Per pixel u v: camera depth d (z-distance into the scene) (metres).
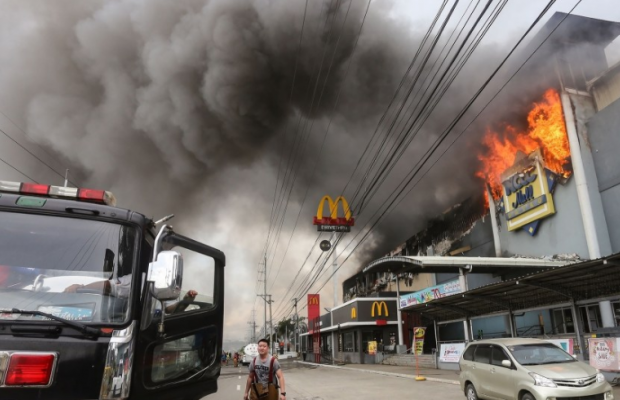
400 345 31.62
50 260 3.06
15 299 2.87
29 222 3.14
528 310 17.55
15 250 3.04
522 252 26.94
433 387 15.26
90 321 2.93
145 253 3.38
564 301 16.03
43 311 2.87
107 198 3.51
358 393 14.92
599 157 22.64
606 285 13.98
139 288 3.16
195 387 3.82
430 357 25.19
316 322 53.72
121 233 3.28
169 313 3.63
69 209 3.21
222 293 4.44
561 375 8.30
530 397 8.40
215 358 4.12
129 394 2.90
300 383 20.44
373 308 37.66
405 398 12.93
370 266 26.86
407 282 43.97
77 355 2.79
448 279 36.53
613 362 12.43
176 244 3.82
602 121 22.69
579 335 14.66
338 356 45.06
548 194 24.66
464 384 10.77
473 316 21.44
